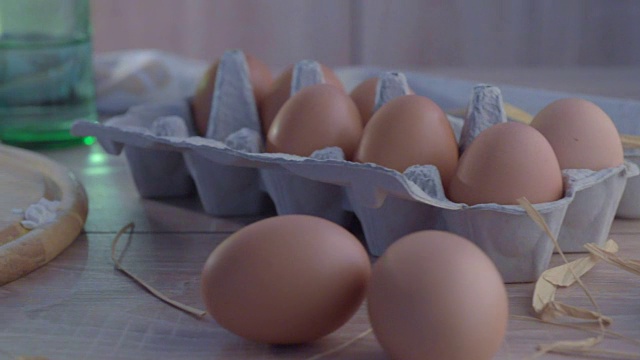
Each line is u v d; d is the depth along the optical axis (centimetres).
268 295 42
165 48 106
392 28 105
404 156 52
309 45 106
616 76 92
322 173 52
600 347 45
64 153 75
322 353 45
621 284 51
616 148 53
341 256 43
